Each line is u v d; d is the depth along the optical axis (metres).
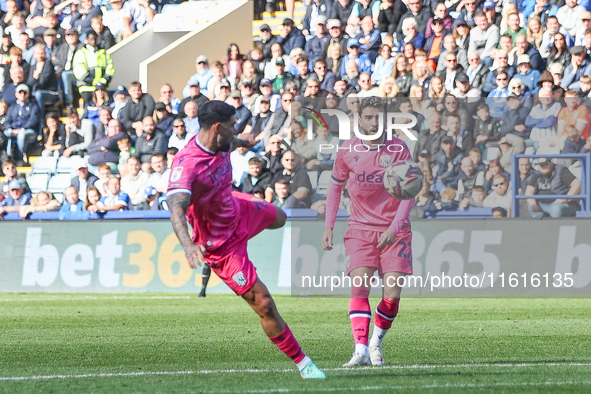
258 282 9.62
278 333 9.79
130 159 30.16
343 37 33.66
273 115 30.48
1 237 28.98
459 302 22.92
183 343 15.41
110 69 36.53
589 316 19.44
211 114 9.01
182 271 27.56
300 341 15.42
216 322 19.27
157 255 27.83
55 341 15.97
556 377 10.34
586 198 24.38
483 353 13.43
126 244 28.11
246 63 33.47
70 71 36.12
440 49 32.09
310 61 33.88
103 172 30.92
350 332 16.92
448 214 23.39
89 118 34.06
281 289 26.41
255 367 11.81
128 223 28.25
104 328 18.23
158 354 13.85
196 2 38.34
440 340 15.33
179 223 8.60
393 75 32.06
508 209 25.00
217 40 37.16
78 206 30.64
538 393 8.98
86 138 33.56
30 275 28.55
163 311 21.92
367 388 9.29
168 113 31.83
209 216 9.43
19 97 34.12
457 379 10.09
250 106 32.12
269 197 27.80
